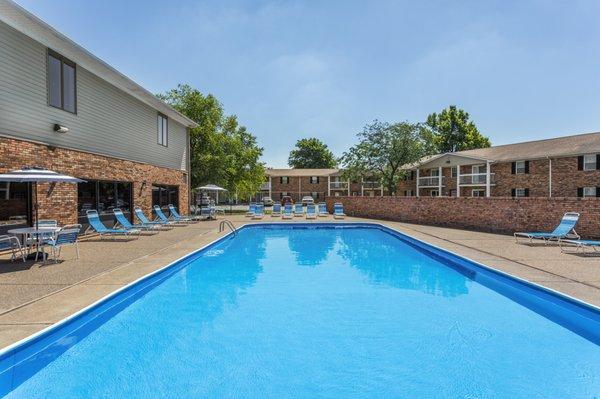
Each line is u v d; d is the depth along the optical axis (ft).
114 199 52.42
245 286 27.14
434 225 64.03
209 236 48.70
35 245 32.68
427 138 128.26
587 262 30.40
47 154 38.04
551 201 47.93
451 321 19.88
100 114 48.55
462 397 12.71
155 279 26.55
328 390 13.12
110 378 13.96
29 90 36.11
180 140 77.71
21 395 12.87
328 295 24.85
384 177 131.95
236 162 110.01
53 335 15.65
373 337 17.70
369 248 45.62
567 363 15.16
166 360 15.35
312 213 86.69
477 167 123.95
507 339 17.52
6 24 33.32
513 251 36.06
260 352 16.10
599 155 88.63
